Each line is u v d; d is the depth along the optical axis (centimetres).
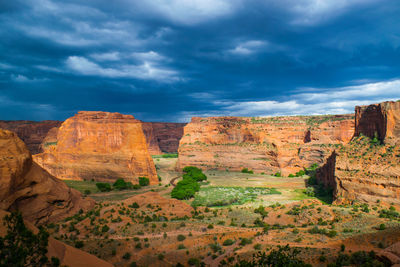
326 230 3844
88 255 2452
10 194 4172
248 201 7119
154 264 3003
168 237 3850
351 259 2405
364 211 4738
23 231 1777
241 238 3688
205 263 2922
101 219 4709
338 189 6128
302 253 2769
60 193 5109
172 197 7669
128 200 5991
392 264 2105
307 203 5925
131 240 3712
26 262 1731
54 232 4200
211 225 4391
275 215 5197
